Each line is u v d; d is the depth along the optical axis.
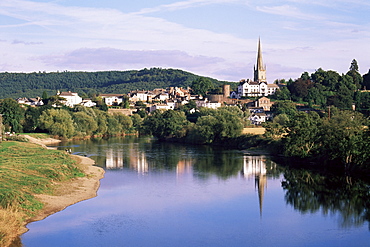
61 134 185.75
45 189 72.38
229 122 163.75
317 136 111.38
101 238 54.09
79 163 107.25
